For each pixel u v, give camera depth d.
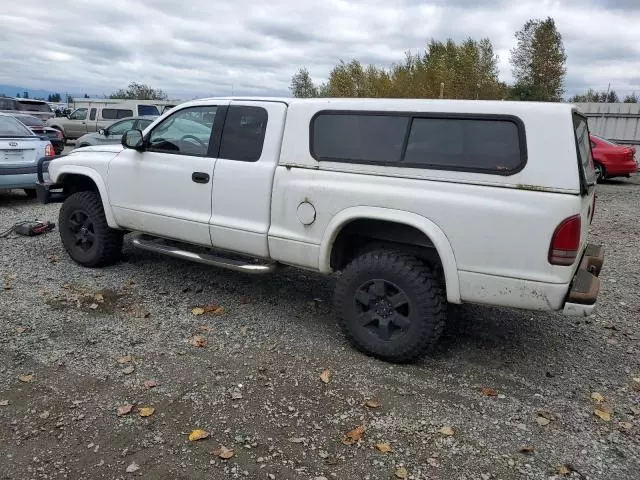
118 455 2.83
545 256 3.30
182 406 3.29
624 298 5.55
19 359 3.79
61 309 4.69
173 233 4.95
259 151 4.34
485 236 3.44
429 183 3.62
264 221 4.34
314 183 4.03
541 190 3.29
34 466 2.73
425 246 3.88
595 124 21.02
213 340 4.22
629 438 3.15
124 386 3.49
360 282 3.94
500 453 2.97
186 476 2.70
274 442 2.98
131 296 5.06
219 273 5.80
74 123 22.39
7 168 9.02
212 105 4.65
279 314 4.79
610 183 16.05
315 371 3.78
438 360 4.04
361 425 3.17
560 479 2.79
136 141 5.04
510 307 3.51
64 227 5.84
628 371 3.98
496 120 3.43
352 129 3.93
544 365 4.03
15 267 5.77
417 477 2.75
